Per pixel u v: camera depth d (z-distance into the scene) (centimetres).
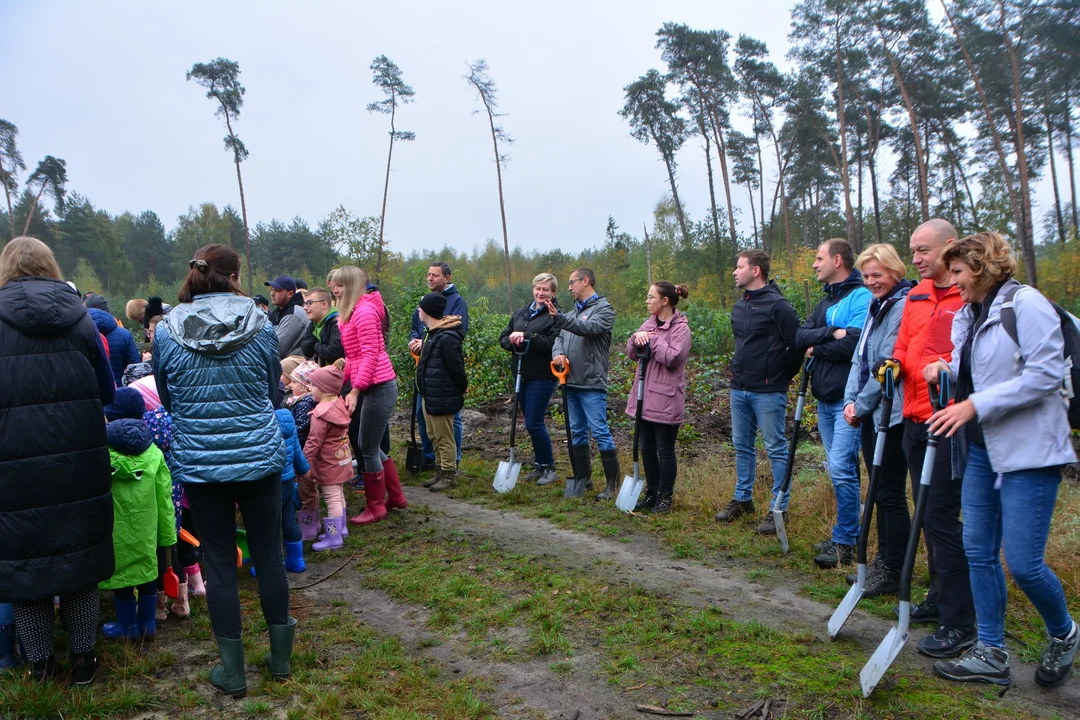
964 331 327
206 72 3275
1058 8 2439
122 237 5459
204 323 323
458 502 657
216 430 325
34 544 311
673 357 583
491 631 395
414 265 1151
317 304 645
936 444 332
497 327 1178
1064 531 489
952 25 2634
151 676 351
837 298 492
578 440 658
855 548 477
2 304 311
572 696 326
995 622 325
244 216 3416
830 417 494
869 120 3409
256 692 338
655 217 4206
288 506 483
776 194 4253
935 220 369
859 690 317
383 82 3241
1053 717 298
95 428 328
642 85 3956
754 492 615
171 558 411
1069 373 298
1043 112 2833
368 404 575
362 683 340
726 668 344
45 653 334
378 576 477
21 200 4378
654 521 579
